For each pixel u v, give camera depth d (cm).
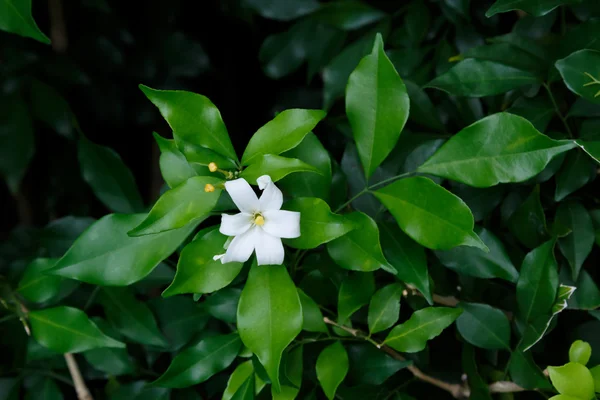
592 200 59
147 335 61
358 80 55
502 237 60
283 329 52
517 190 59
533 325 56
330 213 53
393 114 55
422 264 55
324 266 57
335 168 58
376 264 53
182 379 57
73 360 63
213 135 54
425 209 53
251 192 51
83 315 59
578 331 59
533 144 53
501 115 53
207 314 62
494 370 59
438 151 54
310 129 54
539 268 56
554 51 59
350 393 58
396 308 56
